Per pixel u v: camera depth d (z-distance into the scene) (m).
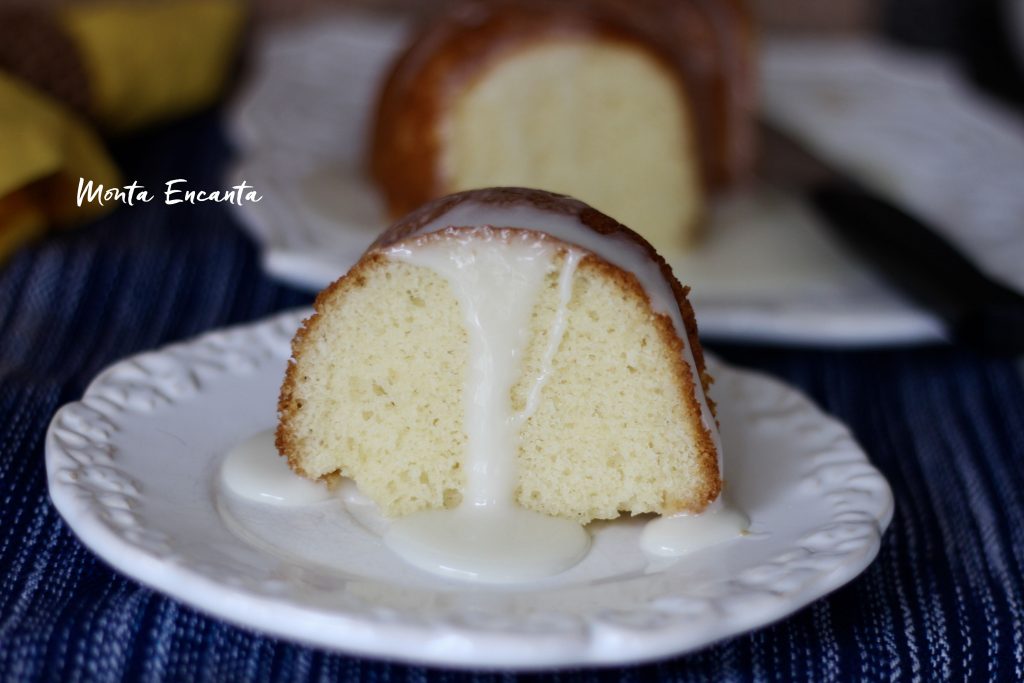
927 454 0.58
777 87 0.97
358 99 0.87
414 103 0.71
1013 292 0.62
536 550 0.47
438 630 0.42
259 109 0.80
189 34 0.83
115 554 0.44
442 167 0.70
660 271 0.49
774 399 0.55
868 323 0.62
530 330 0.49
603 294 0.48
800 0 1.09
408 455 0.49
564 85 0.70
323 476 0.50
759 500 0.50
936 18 1.14
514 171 0.71
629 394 0.49
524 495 0.49
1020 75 1.11
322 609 0.42
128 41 0.77
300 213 0.69
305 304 0.65
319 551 0.47
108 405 0.51
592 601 0.45
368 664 0.45
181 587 0.43
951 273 0.63
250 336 0.56
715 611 0.43
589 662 0.42
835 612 0.48
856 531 0.47
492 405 0.49
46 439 0.49
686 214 0.72
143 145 0.79
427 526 0.48
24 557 0.48
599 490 0.49
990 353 0.61
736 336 0.62
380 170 0.73
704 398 0.49
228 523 0.47
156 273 0.65
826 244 0.72
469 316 0.49
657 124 0.71
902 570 0.51
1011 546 0.53
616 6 0.75
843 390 0.62
